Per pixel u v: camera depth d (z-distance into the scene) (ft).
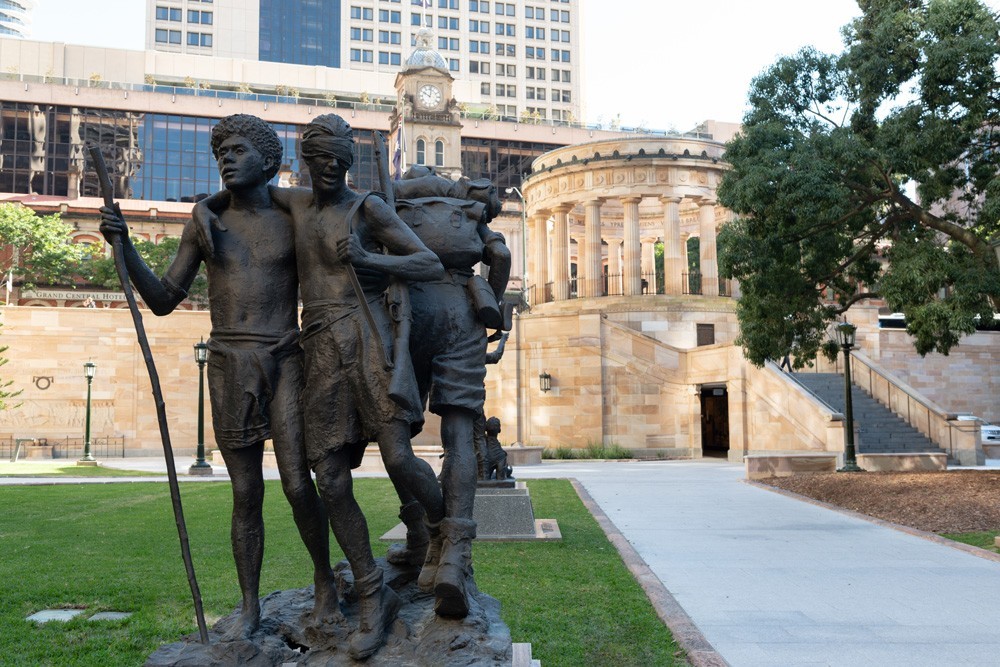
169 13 457.27
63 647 23.29
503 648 14.47
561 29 503.61
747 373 115.34
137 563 35.99
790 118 78.59
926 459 83.05
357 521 15.08
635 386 130.62
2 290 236.02
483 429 50.11
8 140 325.21
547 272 172.65
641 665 21.49
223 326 15.49
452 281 17.52
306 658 14.80
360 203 15.25
